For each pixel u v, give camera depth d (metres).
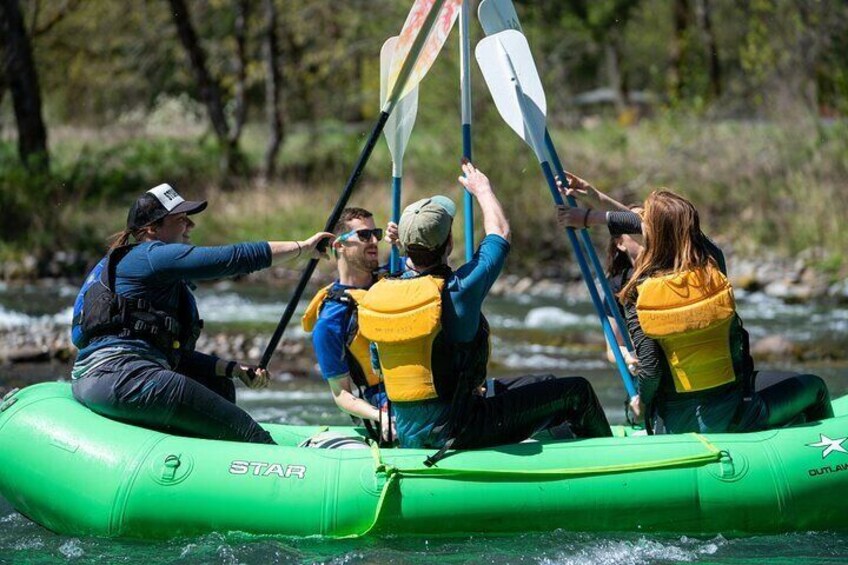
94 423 15.98
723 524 15.38
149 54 82.88
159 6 78.31
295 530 15.05
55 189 58.84
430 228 14.94
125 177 65.25
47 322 39.38
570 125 64.75
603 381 30.27
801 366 32.72
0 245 54.00
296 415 25.83
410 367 15.16
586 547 14.92
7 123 87.38
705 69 79.62
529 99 17.72
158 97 98.62
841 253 50.19
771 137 58.56
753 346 34.78
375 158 68.50
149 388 15.78
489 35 18.23
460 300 14.92
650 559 14.62
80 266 53.28
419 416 15.30
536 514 15.13
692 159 59.56
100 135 88.06
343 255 16.94
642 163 60.53
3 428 16.42
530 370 31.98
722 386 15.93
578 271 53.59
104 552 15.01
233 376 17.83
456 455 15.30
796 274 49.09
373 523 14.96
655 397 16.39
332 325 16.83
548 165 17.52
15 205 56.31
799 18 59.81
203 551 14.75
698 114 62.97
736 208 57.41
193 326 16.89
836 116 59.00
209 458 15.43
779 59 61.50
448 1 17.84
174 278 15.98
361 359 16.69
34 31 68.19
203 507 15.17
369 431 16.69
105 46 79.56
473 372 15.20
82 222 56.84
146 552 14.95
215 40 80.31
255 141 87.31
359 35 78.12
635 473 15.30
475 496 15.05
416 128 60.19
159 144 70.06
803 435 15.98
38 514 16.05
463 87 17.84
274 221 57.31
